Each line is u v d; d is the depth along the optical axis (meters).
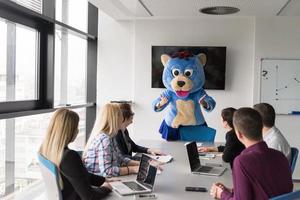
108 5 4.39
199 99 4.75
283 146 2.73
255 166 1.75
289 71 5.00
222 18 5.11
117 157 2.79
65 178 2.03
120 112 2.71
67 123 2.04
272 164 1.80
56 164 2.00
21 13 3.14
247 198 1.72
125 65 5.34
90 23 5.35
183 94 4.66
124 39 5.32
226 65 5.16
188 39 5.19
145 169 2.36
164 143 4.13
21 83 3.29
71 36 4.66
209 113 5.20
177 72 4.70
